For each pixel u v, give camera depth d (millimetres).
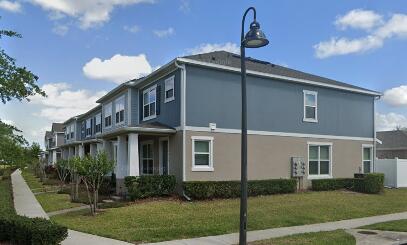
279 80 21500
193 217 13438
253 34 9250
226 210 14922
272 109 21141
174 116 19094
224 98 19500
